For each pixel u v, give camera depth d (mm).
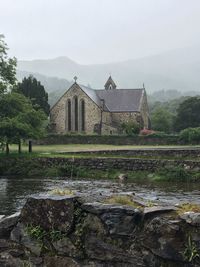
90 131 86375
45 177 37812
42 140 69812
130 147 58000
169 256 5895
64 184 31750
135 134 75875
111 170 38656
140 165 37938
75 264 6453
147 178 36156
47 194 7152
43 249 6680
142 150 42625
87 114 86688
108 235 6316
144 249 6090
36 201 6801
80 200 6664
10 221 6992
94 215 6441
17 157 41750
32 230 6738
